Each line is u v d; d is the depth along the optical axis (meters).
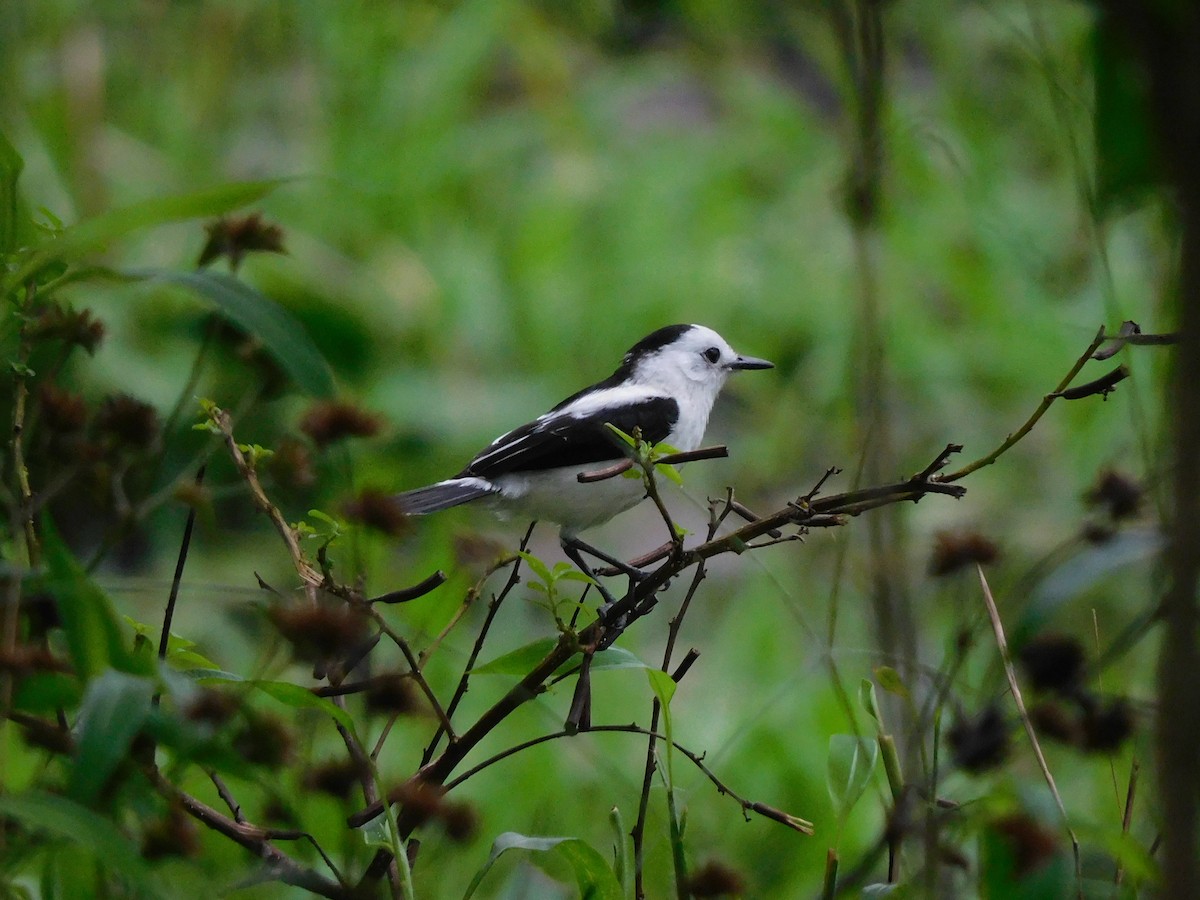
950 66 17.97
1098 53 3.52
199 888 4.66
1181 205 3.21
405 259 17.27
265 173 18.34
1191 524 3.25
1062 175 17.38
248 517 13.01
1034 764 8.20
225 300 4.93
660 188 18.80
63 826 3.82
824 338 16.78
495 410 15.80
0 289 4.80
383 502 4.84
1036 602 4.08
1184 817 3.25
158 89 19.00
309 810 7.45
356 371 16.11
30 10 17.42
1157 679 3.48
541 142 19.62
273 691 4.70
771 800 10.67
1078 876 4.58
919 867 4.82
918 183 16.95
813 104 21.14
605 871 5.15
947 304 16.88
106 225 4.77
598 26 22.38
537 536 14.76
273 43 19.72
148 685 4.09
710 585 14.18
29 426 5.19
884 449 4.60
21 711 4.55
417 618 10.57
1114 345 5.49
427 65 19.58
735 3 21.81
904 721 4.82
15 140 15.86
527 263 17.66
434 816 4.66
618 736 11.29
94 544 12.02
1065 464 14.95
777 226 18.39
